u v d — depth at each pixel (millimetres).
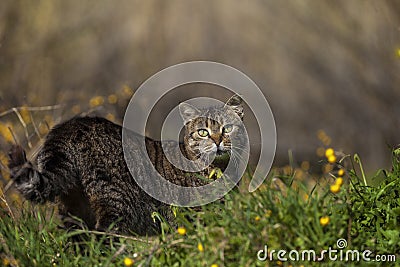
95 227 16094
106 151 16641
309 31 35156
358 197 14023
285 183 12961
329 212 12766
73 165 15930
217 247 12000
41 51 32562
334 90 33156
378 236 13055
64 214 16016
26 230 14258
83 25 35156
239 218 12297
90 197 16250
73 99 28531
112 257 12727
